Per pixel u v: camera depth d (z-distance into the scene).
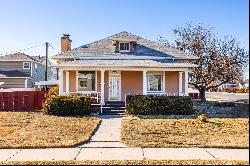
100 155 11.04
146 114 22.91
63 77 27.55
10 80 44.94
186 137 14.12
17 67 46.22
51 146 12.35
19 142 13.07
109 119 20.38
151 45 29.88
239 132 15.29
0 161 10.18
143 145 12.52
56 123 18.16
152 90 27.64
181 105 23.17
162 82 27.66
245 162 9.85
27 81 45.28
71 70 26.02
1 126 17.25
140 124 17.62
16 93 25.56
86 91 26.47
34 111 24.44
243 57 37.09
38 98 25.77
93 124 17.77
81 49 28.67
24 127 16.95
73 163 9.84
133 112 23.00
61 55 27.73
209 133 15.03
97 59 27.84
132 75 27.58
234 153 11.28
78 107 22.42
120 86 27.42
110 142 13.25
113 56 28.09
